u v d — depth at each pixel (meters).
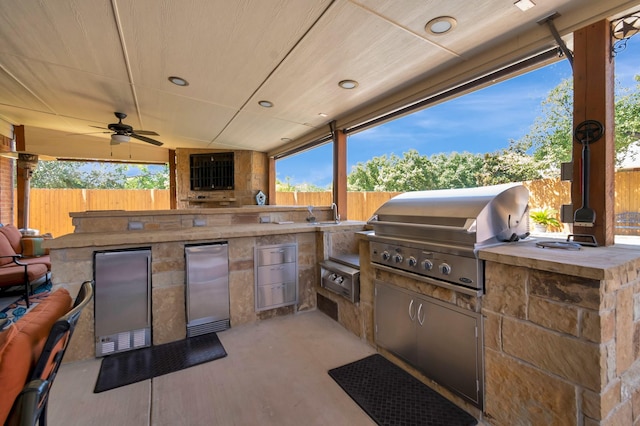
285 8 1.83
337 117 4.10
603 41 1.67
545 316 1.36
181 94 3.37
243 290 2.99
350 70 2.67
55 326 0.89
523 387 1.45
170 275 2.65
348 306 2.85
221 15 1.91
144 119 4.48
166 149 7.20
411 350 2.11
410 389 1.94
